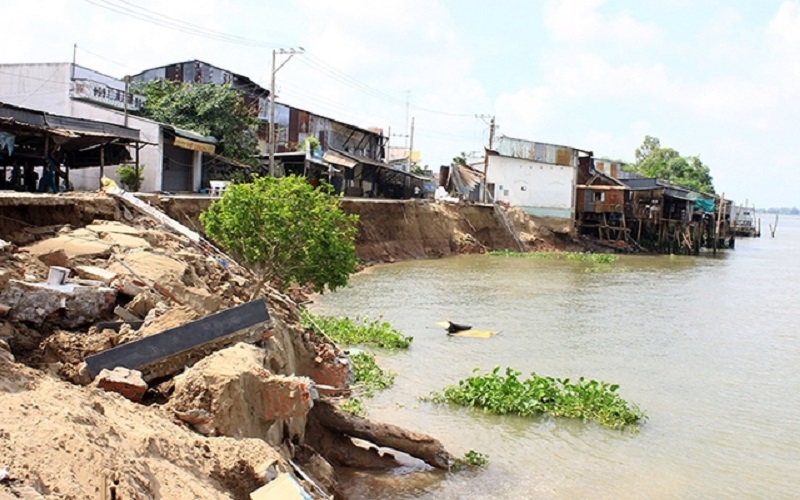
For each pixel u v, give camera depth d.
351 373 17.83
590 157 70.06
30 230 16.86
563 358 22.88
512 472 13.48
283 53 39.38
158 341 10.02
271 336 11.65
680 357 23.89
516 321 28.86
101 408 7.70
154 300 12.44
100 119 37.72
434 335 25.38
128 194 22.48
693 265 58.62
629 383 20.31
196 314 11.25
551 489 12.81
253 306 11.09
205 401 8.80
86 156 32.50
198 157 41.34
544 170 66.75
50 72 38.53
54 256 13.26
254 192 18.44
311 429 12.98
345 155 55.41
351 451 13.16
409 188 64.44
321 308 29.38
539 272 47.09
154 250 16.45
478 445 14.83
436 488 12.42
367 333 23.64
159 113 42.88
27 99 38.88
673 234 71.81
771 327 30.45
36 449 5.95
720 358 24.05
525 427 16.09
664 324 29.86
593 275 46.81
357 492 11.91
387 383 18.61
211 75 52.41
